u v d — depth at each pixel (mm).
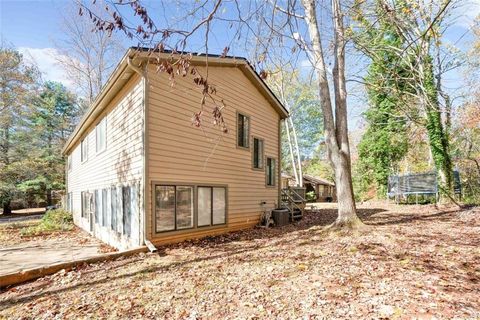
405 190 14266
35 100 25328
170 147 8234
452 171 13008
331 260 5664
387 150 18938
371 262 5355
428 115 12945
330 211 16031
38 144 26594
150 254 6973
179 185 8430
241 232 9938
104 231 10492
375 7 7316
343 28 8070
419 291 3936
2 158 22750
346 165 8289
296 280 4703
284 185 27938
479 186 14328
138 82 8047
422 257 5484
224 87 10156
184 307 3941
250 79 11453
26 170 23578
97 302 4254
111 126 10039
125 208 8602
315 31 8180
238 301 4043
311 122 33531
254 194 11461
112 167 9797
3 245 9969
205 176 9273
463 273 4555
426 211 11367
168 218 8078
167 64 3447
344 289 4188
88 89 21531
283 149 35000
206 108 9453
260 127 12102
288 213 11938
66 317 3809
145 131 7613
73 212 17047
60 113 29844
